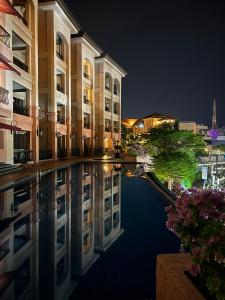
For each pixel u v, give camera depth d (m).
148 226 8.31
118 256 5.86
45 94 32.34
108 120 55.28
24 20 25.86
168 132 25.88
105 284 4.54
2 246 6.43
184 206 2.75
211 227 2.36
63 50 36.47
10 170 20.03
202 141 26.19
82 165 28.06
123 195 13.41
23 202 11.20
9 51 21.69
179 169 21.50
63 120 36.84
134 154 32.59
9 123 22.00
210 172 50.91
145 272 5.04
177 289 2.54
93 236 7.27
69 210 10.19
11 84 22.31
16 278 4.77
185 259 3.06
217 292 2.30
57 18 32.97
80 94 41.91
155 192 14.15
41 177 18.59
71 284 4.53
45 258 5.70
